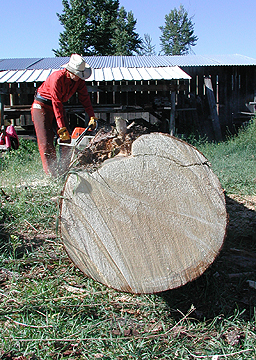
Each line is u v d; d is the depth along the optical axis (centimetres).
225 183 582
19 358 202
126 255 225
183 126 1276
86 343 212
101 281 229
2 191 466
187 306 251
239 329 221
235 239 374
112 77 1055
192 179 220
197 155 220
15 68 1212
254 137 1012
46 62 1366
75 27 3825
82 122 1266
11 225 384
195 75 1291
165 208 222
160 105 1097
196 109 1288
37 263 306
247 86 1321
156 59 1398
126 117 1284
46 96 564
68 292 266
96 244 226
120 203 223
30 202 422
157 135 222
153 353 202
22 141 1062
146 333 218
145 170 222
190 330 222
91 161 284
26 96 1245
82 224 225
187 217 222
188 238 222
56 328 220
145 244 224
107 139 293
